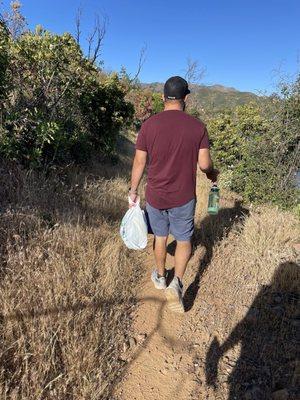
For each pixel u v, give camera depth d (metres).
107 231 4.91
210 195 3.91
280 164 8.05
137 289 4.02
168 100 3.34
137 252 4.88
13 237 3.94
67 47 7.12
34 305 3.12
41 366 2.64
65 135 7.12
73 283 3.54
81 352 2.85
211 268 4.43
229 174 9.34
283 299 3.86
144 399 2.73
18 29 10.67
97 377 2.75
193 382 2.91
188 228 3.50
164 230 3.63
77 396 2.60
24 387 2.48
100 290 3.65
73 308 3.23
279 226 5.27
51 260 3.69
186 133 3.23
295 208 7.11
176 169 3.30
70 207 5.16
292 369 2.99
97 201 5.80
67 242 4.15
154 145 3.29
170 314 3.65
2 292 3.13
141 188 7.71
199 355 3.17
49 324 2.98
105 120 9.77
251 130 9.43
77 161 8.13
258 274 4.25
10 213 4.20
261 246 4.77
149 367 3.01
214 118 11.52
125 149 14.60
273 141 8.16
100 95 9.39
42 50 6.74
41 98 7.02
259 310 3.67
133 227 3.61
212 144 10.63
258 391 2.80
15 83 6.61
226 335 3.38
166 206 3.44
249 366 3.04
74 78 7.59
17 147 5.81
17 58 6.43
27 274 3.39
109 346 3.13
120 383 2.83
